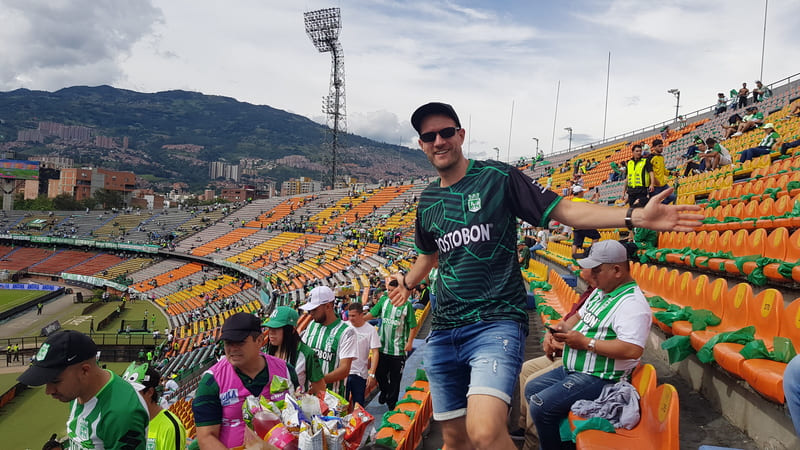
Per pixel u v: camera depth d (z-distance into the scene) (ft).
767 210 26.71
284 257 172.35
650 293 24.16
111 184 511.40
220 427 11.43
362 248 148.36
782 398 9.90
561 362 15.15
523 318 8.32
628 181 32.76
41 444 73.05
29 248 272.92
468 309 8.30
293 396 11.50
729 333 13.20
